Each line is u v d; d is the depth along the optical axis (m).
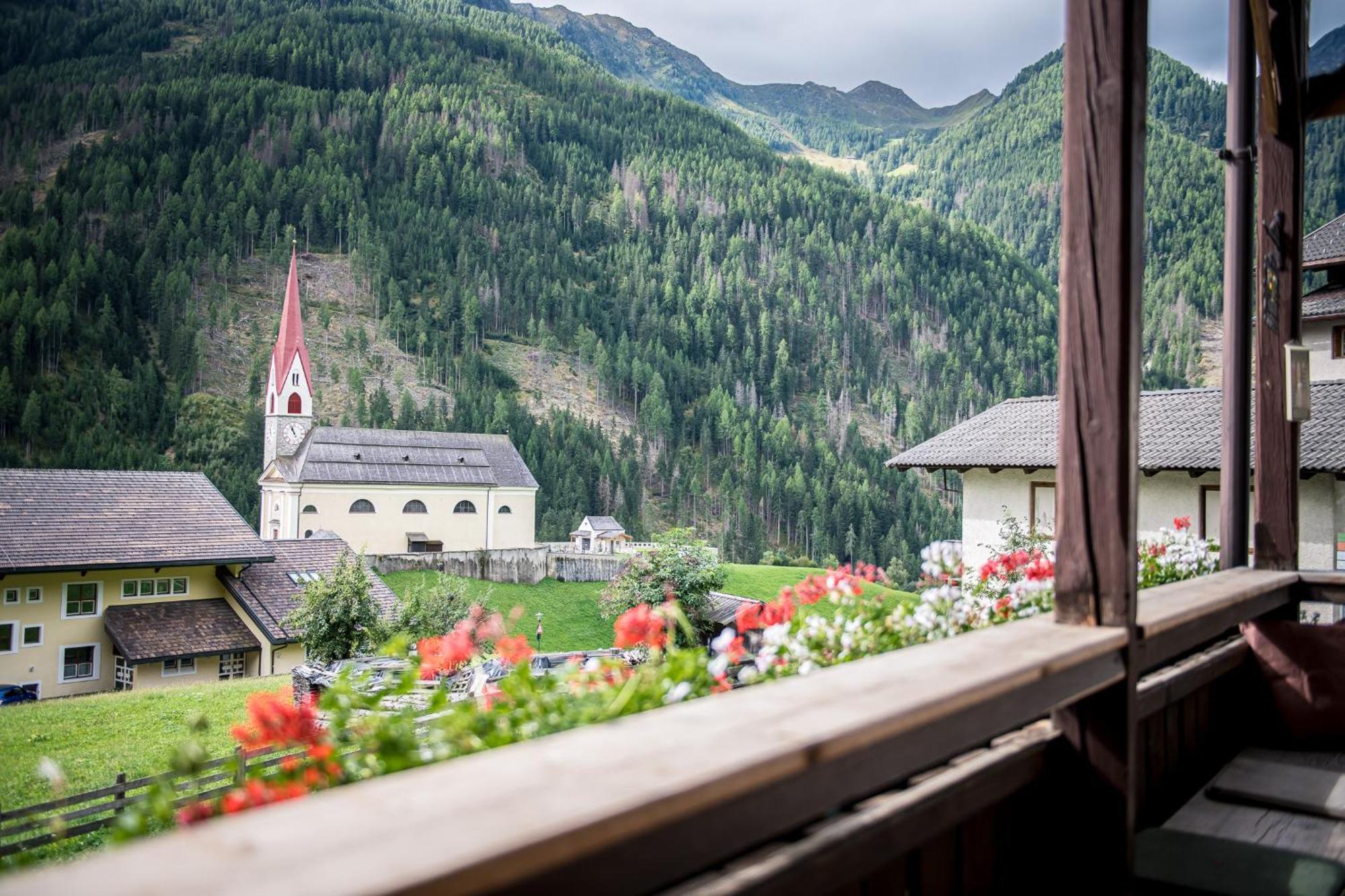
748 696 1.76
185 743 2.07
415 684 2.77
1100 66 2.54
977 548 20.03
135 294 136.00
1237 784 3.67
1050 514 18.92
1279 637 4.41
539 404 139.38
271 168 167.88
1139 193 2.56
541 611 43.94
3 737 18.17
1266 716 4.41
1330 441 15.26
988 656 2.17
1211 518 16.61
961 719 1.93
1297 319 5.06
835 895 1.89
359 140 185.62
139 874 0.90
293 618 27.23
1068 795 2.71
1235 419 5.15
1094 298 2.58
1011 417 21.28
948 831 2.29
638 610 2.95
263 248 156.75
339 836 1.01
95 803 11.67
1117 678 2.56
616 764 1.30
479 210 178.62
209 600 33.84
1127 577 2.58
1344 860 2.95
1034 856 2.69
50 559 30.70
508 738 2.29
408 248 162.88
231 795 2.01
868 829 1.89
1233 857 2.81
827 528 113.25
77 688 30.95
